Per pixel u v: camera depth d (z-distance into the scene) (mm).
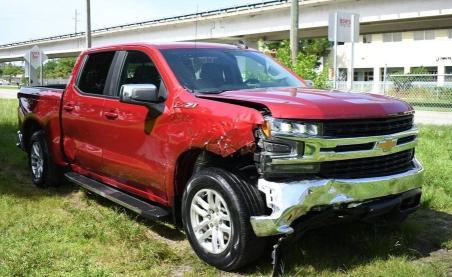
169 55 5184
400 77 32344
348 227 5066
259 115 3984
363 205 4191
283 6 38719
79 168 6367
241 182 4086
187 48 5395
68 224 5309
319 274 4156
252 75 5410
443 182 6938
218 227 4273
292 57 13742
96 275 4070
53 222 5359
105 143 5594
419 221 5566
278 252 4094
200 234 4441
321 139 3943
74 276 4062
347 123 4062
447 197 6305
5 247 4652
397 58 59062
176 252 4676
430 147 9875
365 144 4172
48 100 6742
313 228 4227
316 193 3908
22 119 7379
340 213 4129
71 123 6234
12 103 22781
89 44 31219
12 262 4289
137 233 4953
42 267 4266
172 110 4684
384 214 4617
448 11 30625
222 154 4176
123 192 5637
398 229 5102
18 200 6191
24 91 7504
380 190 4230
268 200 3920
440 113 22672
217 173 4199
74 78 6340
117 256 4520
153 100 4770
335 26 12023
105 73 5836
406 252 4605
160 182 4875
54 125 6605
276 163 3885
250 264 4297
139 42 5637
